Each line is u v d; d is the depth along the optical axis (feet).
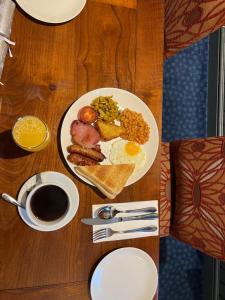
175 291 6.54
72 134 2.97
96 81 3.11
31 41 2.91
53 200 2.92
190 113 6.61
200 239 4.10
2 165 2.82
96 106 3.03
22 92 2.88
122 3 3.19
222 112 6.39
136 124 3.17
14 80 2.86
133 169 3.13
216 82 6.40
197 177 4.21
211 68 6.56
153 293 3.24
